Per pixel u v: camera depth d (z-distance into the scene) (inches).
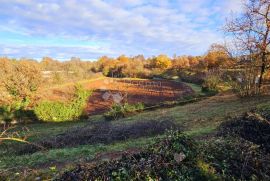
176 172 198.4
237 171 208.2
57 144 427.5
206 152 225.0
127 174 193.6
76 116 892.6
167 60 2588.6
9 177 229.0
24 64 1003.9
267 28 754.2
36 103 922.1
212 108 722.2
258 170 210.1
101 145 386.6
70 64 1809.8
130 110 871.1
